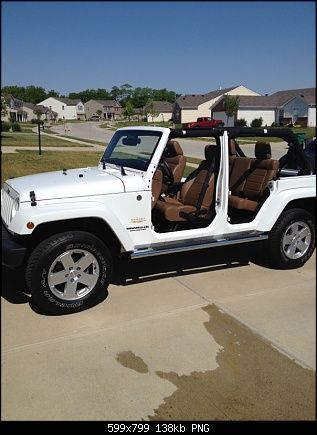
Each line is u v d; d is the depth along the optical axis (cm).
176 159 495
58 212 365
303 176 505
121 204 399
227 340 342
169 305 400
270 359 318
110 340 339
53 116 10325
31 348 325
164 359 315
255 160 511
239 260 527
